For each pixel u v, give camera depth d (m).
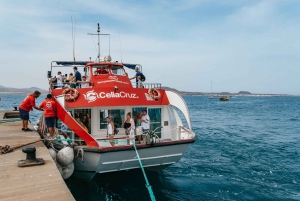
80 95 10.09
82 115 10.32
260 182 10.92
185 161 14.31
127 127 9.75
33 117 42.03
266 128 29.47
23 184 5.66
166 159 9.65
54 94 10.30
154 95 11.04
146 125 10.43
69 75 13.83
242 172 12.28
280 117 45.31
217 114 53.22
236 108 77.25
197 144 19.39
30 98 11.86
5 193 5.22
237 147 18.19
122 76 11.73
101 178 10.12
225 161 14.32
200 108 77.12
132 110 10.84
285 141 20.62
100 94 10.18
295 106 91.06
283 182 10.91
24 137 10.69
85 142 9.50
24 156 7.82
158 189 9.95
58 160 8.37
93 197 9.00
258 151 16.83
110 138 9.59
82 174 9.45
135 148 8.59
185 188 10.18
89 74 11.78
